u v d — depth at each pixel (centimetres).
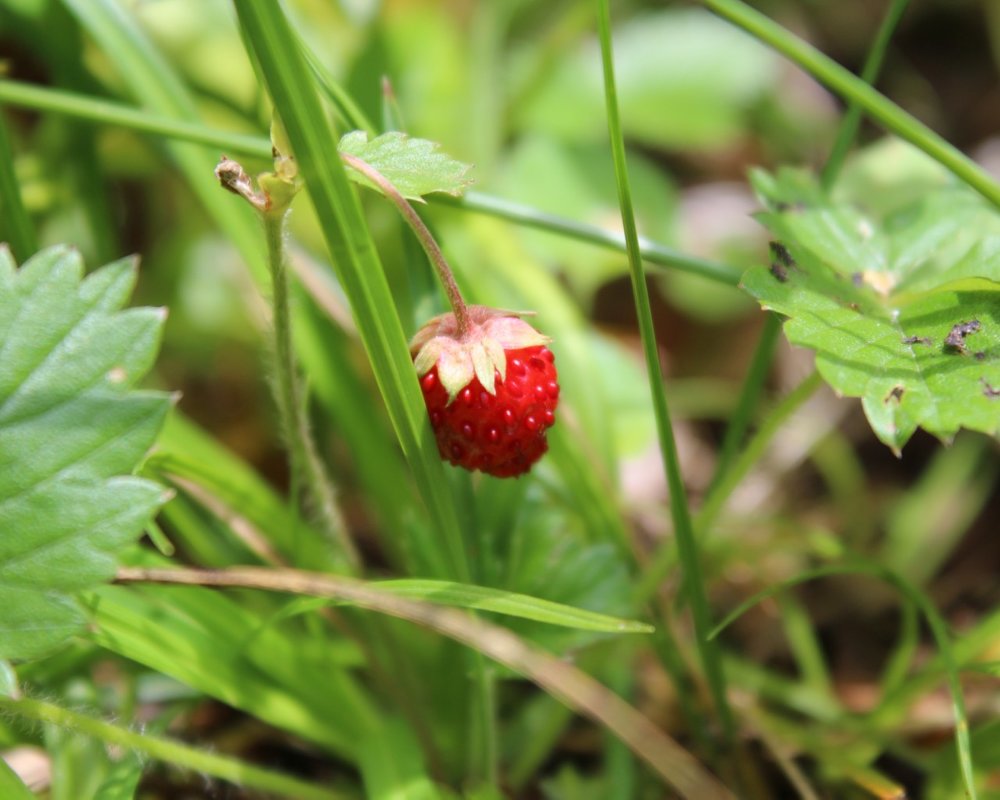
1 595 19
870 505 29
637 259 21
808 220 22
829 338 20
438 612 20
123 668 23
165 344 29
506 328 20
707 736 24
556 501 24
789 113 37
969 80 40
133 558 22
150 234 31
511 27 37
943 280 21
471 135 31
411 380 20
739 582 28
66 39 26
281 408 21
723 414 31
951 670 22
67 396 20
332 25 31
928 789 23
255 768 22
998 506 28
